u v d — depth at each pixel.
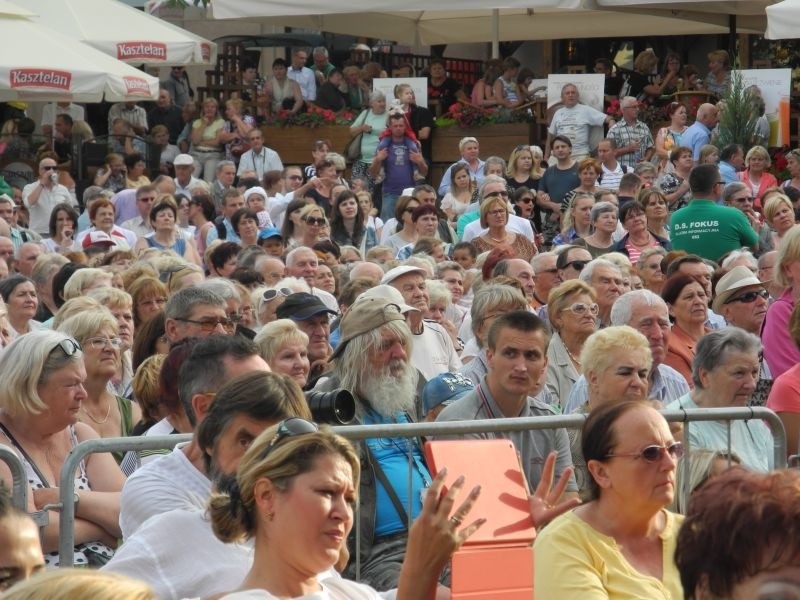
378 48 34.34
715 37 32.38
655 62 30.17
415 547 4.60
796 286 10.29
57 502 6.68
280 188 23.83
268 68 34.25
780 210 17.17
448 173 23.56
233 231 20.75
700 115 24.41
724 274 12.67
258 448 4.84
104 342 8.55
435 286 12.54
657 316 9.87
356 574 6.80
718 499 3.34
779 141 23.77
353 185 22.86
